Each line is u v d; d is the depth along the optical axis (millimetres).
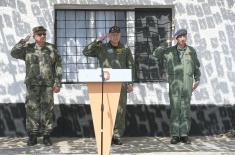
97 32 9633
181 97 8406
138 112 9422
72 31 9609
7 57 9180
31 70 8156
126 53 8422
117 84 6246
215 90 9523
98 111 6230
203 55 9523
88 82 6199
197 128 9500
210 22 9547
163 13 9680
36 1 9289
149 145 8344
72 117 9312
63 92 9305
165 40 9695
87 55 8398
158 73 9719
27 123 8273
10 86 9180
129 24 9602
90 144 8469
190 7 9523
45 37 8438
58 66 8336
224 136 9398
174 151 7672
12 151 7684
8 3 9219
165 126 9453
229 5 9586
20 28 9227
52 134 9289
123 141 8812
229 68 9547
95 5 9445
